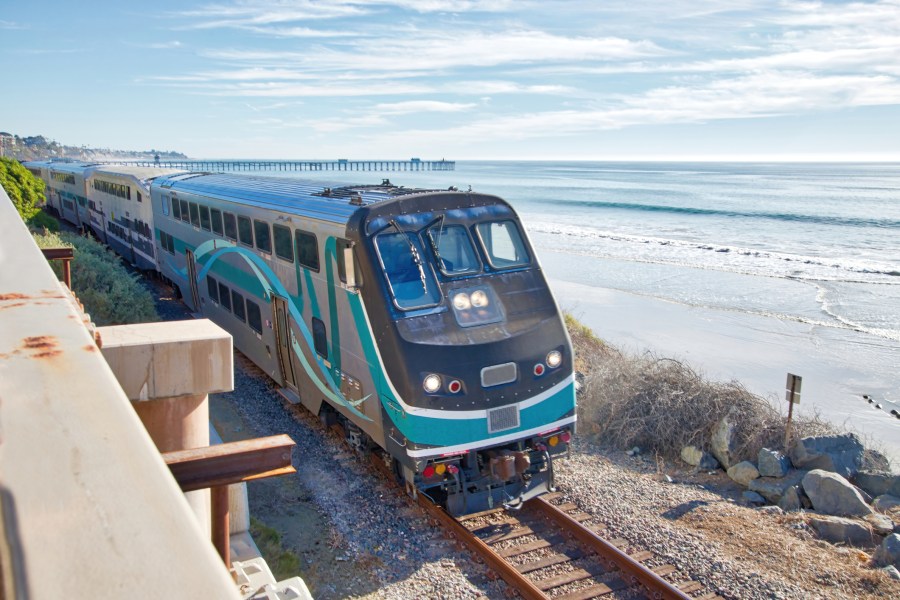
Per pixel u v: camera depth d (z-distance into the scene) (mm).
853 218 64938
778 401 16953
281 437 2830
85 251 22828
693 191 119438
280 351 12359
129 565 984
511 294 9398
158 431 3342
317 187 12586
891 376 19453
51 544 994
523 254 9828
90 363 1467
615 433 11977
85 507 1075
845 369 20031
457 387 8625
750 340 22812
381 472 10367
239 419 12266
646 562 8273
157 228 21016
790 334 23625
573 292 30203
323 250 9930
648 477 10648
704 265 37281
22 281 1880
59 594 915
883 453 12500
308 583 7875
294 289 11211
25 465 1133
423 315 8766
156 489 1146
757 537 8859
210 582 985
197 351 3289
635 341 22359
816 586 7852
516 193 115625
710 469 11062
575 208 79750
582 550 8562
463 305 9039
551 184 154500
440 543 8703
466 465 9016
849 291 30625
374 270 8797
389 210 9172
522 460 8977
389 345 8609
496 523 9148
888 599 7598
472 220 9570
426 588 7816
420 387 8469
